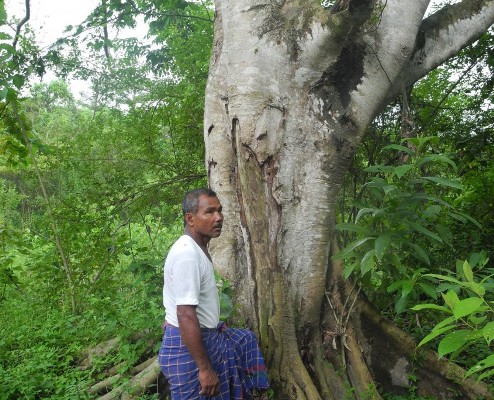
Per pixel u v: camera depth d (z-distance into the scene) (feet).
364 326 14.76
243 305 13.61
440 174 20.59
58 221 21.90
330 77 13.80
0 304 21.21
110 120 22.88
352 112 13.97
